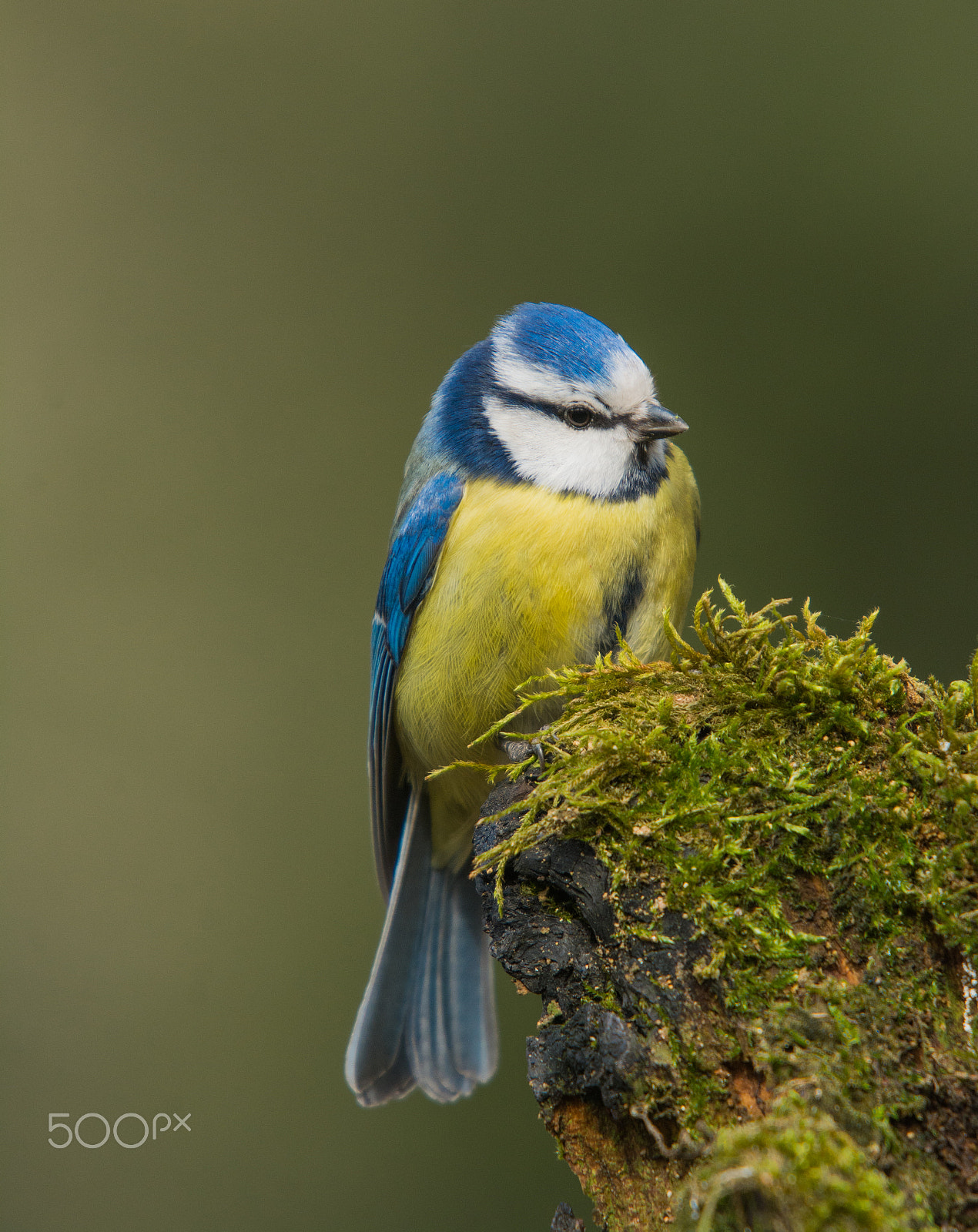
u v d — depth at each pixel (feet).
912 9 41.09
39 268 42.63
